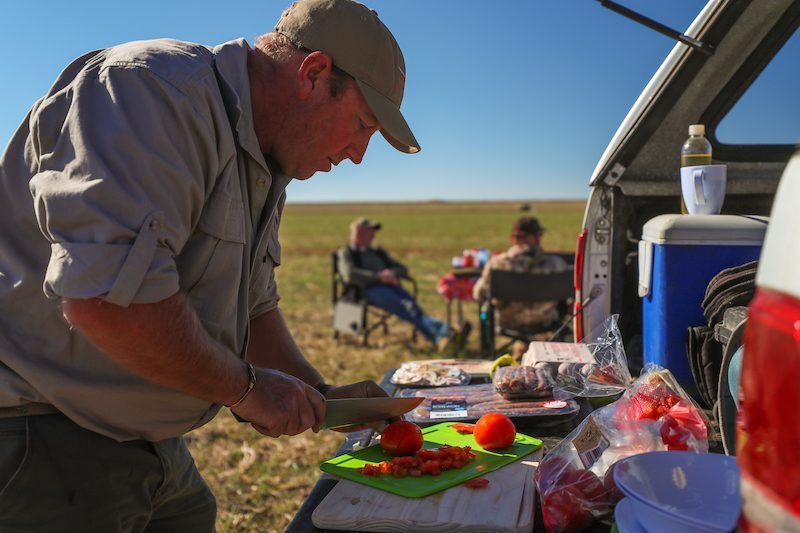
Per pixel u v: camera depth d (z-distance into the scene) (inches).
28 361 55.6
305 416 59.2
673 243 77.7
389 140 63.9
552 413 71.4
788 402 25.2
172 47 54.2
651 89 88.0
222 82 56.2
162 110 50.1
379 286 327.9
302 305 468.8
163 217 48.5
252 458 181.0
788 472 25.3
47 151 51.3
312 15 57.9
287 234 1811.0
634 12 81.2
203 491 75.6
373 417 66.2
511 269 248.8
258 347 79.8
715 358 71.0
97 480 59.2
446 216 2908.5
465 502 52.7
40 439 57.0
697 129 86.4
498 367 87.2
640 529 39.6
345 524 50.7
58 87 54.7
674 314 78.3
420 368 94.3
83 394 56.6
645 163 96.0
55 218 46.6
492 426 63.9
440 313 420.2
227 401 55.2
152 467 63.6
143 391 57.8
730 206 99.3
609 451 55.2
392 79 60.3
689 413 57.8
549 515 48.4
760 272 27.3
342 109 59.1
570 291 249.3
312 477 171.2
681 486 42.9
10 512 56.9
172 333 48.9
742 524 27.9
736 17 79.7
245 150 57.5
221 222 55.7
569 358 81.5
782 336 25.4
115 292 45.9
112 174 47.3
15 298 55.6
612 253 99.6
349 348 321.7
